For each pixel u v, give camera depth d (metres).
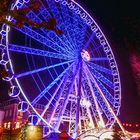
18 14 13.73
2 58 36.09
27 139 32.19
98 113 43.78
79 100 40.78
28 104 36.41
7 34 36.47
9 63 36.00
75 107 42.72
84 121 44.41
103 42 47.53
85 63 43.19
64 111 40.50
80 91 41.00
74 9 45.22
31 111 41.19
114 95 46.62
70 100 42.59
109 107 44.16
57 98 39.72
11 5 36.56
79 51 42.44
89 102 43.56
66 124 46.03
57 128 38.56
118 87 46.97
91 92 43.41
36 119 37.12
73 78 40.91
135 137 46.03
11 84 35.91
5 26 36.59
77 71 41.56
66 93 40.22
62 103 39.91
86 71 43.25
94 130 41.41
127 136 43.91
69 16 43.47
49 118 38.53
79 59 42.09
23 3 37.06
